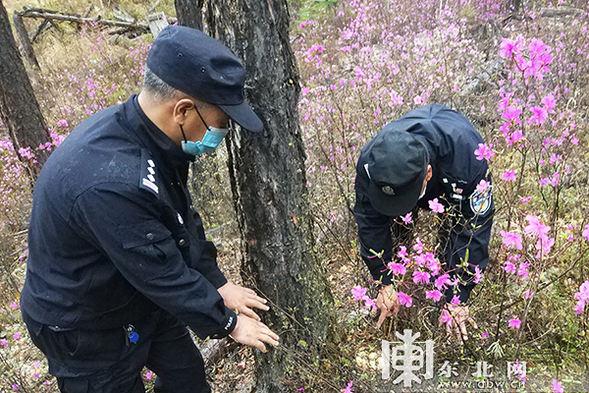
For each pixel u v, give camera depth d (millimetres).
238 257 3406
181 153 1381
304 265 1940
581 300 1431
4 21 4172
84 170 1238
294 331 2002
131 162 1266
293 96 1689
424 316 1929
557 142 2365
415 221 2363
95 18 11352
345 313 2436
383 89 3744
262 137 1646
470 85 4727
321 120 3703
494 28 6078
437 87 4035
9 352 3035
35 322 1514
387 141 1680
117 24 11562
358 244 2684
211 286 1451
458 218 1890
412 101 3842
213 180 4031
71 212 1256
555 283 2037
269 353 2064
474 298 2025
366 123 3545
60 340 1531
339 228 2938
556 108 2477
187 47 1193
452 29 4699
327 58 6027
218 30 1538
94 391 1641
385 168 1631
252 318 1687
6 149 5902
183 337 1934
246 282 2031
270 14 1514
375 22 6457
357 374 1946
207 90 1217
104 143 1279
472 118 4125
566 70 4168
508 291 2057
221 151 4168
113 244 1247
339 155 3211
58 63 10000
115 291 1481
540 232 1305
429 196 2064
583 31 4680
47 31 11969
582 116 3471
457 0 6852
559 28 5336
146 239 1271
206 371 2547
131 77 8484
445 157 1824
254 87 1563
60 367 1619
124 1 13328
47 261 1440
